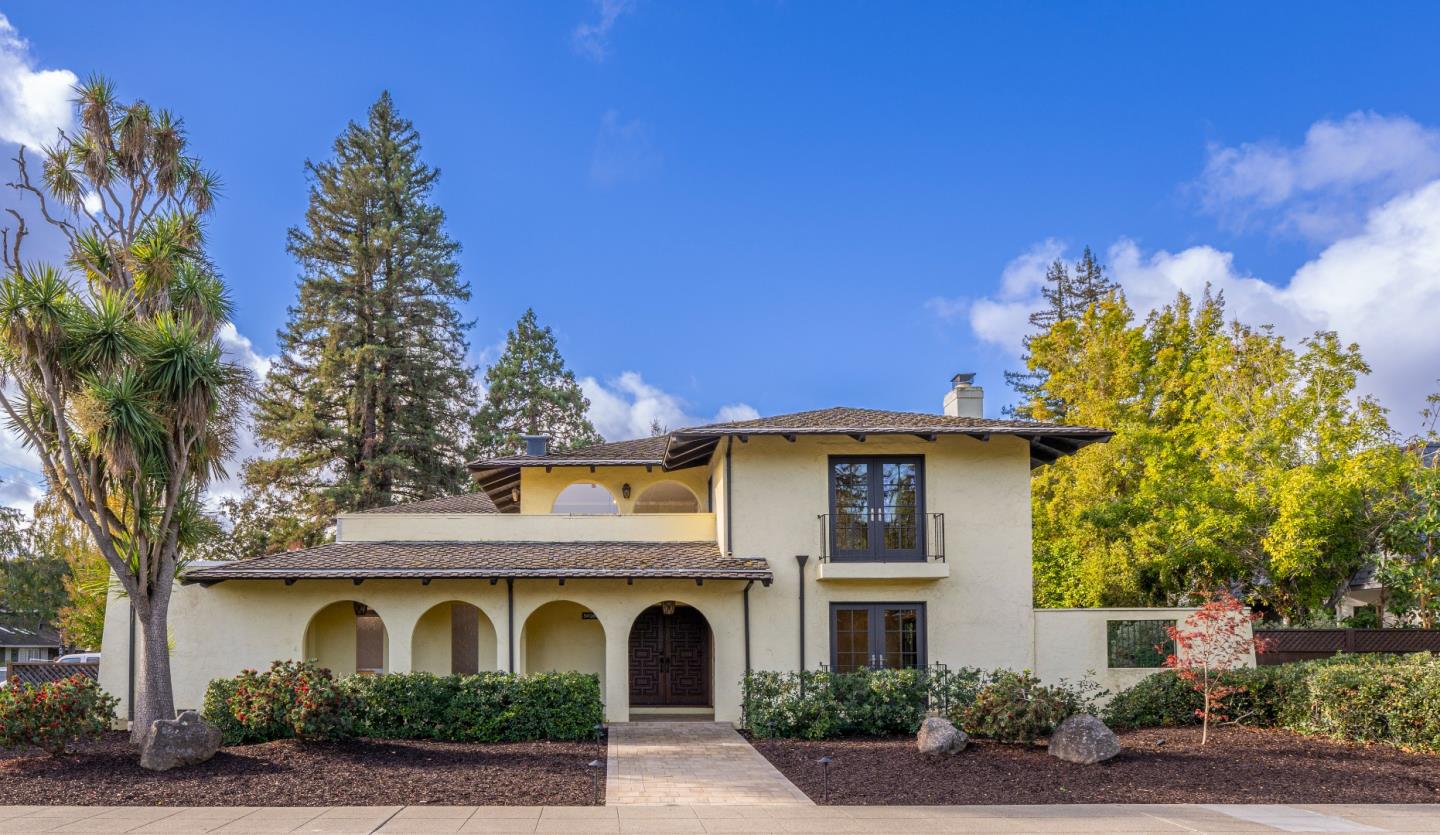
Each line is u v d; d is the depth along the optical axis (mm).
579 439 56406
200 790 12844
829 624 20500
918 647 20453
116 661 19766
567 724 17609
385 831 10812
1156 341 39125
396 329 45438
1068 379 38469
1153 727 19000
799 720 18141
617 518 22766
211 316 18000
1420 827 11273
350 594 20250
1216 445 27359
